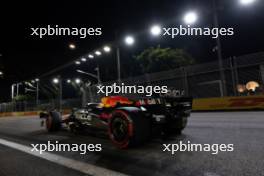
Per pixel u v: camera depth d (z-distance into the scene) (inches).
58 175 96.3
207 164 100.8
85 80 1286.9
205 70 564.7
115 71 1127.6
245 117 295.4
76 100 999.6
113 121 145.0
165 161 108.5
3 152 147.6
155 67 908.6
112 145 150.7
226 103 491.8
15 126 361.7
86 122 185.3
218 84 543.8
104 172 97.0
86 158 121.3
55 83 1605.6
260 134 162.2
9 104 1535.4
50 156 130.1
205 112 477.4
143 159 113.6
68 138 186.7
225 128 200.8
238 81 514.0
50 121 235.8
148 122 145.6
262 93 474.6
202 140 150.9
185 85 589.3
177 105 161.6
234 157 109.0
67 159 121.5
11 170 106.7
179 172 92.7
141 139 136.6
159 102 150.5
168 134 176.1
